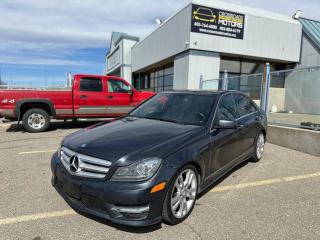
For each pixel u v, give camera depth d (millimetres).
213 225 2957
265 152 6461
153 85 23125
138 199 2527
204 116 3773
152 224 2646
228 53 15438
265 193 3902
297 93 9898
